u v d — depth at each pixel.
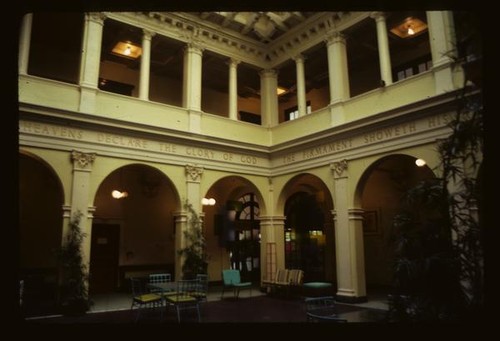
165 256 13.63
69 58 12.54
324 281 13.64
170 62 13.55
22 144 8.74
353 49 12.67
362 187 10.27
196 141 11.32
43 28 11.21
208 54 12.77
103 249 12.49
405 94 9.36
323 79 14.77
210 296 11.52
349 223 10.22
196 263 10.42
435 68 8.63
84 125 9.58
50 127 9.14
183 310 9.12
